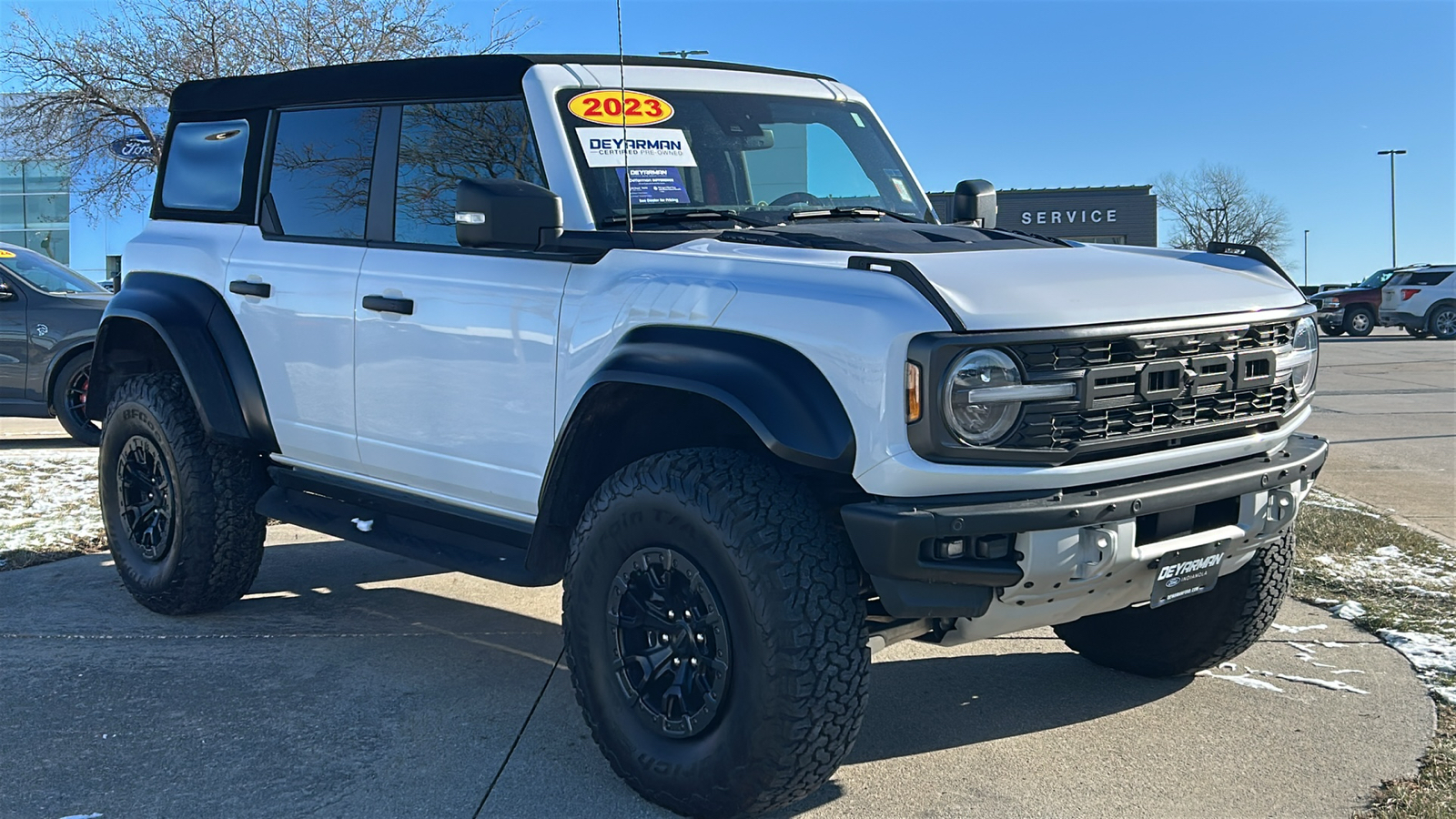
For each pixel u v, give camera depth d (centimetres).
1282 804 336
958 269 321
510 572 382
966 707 415
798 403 304
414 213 423
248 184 489
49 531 661
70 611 520
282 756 367
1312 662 455
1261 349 344
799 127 448
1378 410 1312
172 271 507
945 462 295
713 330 326
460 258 399
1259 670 448
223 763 362
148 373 521
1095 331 305
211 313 484
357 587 565
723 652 313
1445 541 637
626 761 337
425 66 427
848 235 369
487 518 403
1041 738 386
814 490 334
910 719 404
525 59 402
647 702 336
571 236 369
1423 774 352
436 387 403
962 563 298
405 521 442
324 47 1739
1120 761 367
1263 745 377
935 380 290
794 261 325
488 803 338
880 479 296
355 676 439
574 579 348
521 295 375
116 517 522
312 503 477
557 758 368
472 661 458
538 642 482
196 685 427
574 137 388
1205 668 428
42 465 881
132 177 1958
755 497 311
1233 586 403
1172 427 327
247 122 495
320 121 464
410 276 411
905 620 337
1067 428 306
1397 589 543
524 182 361
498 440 385
